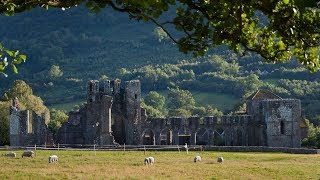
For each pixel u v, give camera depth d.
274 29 25.09
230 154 129.75
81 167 90.19
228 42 27.05
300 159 111.12
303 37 24.91
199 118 197.25
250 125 194.38
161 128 199.50
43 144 189.00
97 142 191.50
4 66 24.91
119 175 75.50
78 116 198.62
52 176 74.94
